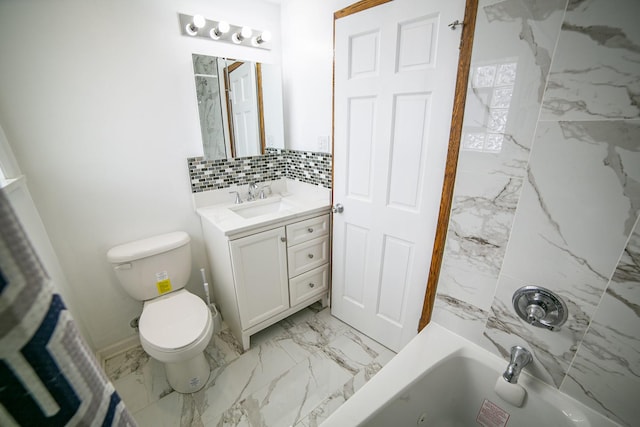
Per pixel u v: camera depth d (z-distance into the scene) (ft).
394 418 3.30
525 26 2.77
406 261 4.83
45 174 4.40
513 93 2.98
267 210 6.73
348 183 5.37
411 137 4.22
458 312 4.08
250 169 6.69
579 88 2.57
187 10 5.11
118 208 5.16
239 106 6.12
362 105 4.71
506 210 3.28
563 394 3.25
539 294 3.17
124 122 4.92
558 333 3.14
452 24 3.38
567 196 2.82
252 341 5.89
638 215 2.46
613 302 2.72
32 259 0.75
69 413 0.83
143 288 5.09
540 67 2.76
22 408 0.75
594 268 2.78
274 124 6.76
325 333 6.11
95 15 4.35
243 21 5.81
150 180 5.40
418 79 3.91
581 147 2.66
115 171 5.00
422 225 4.42
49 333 0.77
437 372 3.71
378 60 4.28
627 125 2.39
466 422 3.98
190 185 5.90
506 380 3.40
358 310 5.98
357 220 5.41
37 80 4.11
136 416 4.38
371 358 5.42
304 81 6.20
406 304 5.03
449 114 3.72
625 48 2.29
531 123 2.91
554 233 2.97
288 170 7.31
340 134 5.20
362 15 4.28
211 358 5.45
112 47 4.58
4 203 0.68
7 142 3.94
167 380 4.96
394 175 4.59
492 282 3.60
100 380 0.96
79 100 4.47
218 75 5.69
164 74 5.13
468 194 3.58
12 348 0.69
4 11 3.76
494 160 3.26
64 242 4.75
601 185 2.61
